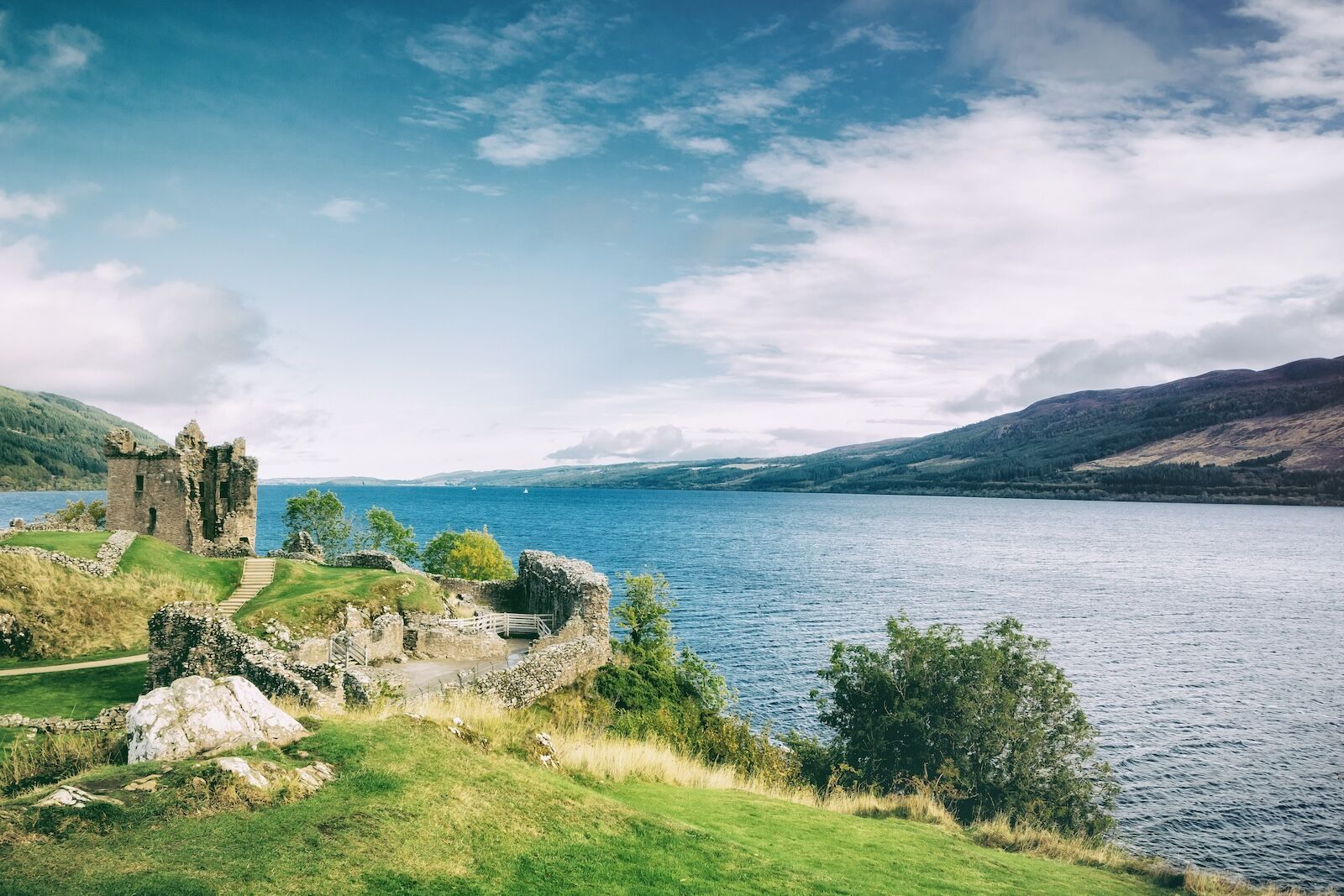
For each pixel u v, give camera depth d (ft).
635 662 143.33
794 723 192.65
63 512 239.30
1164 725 207.51
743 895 40.55
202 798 37.42
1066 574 506.89
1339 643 308.81
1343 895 128.77
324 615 147.33
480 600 202.69
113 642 139.03
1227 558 625.41
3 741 74.59
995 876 54.70
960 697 144.15
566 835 43.78
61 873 29.99
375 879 34.12
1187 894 59.36
